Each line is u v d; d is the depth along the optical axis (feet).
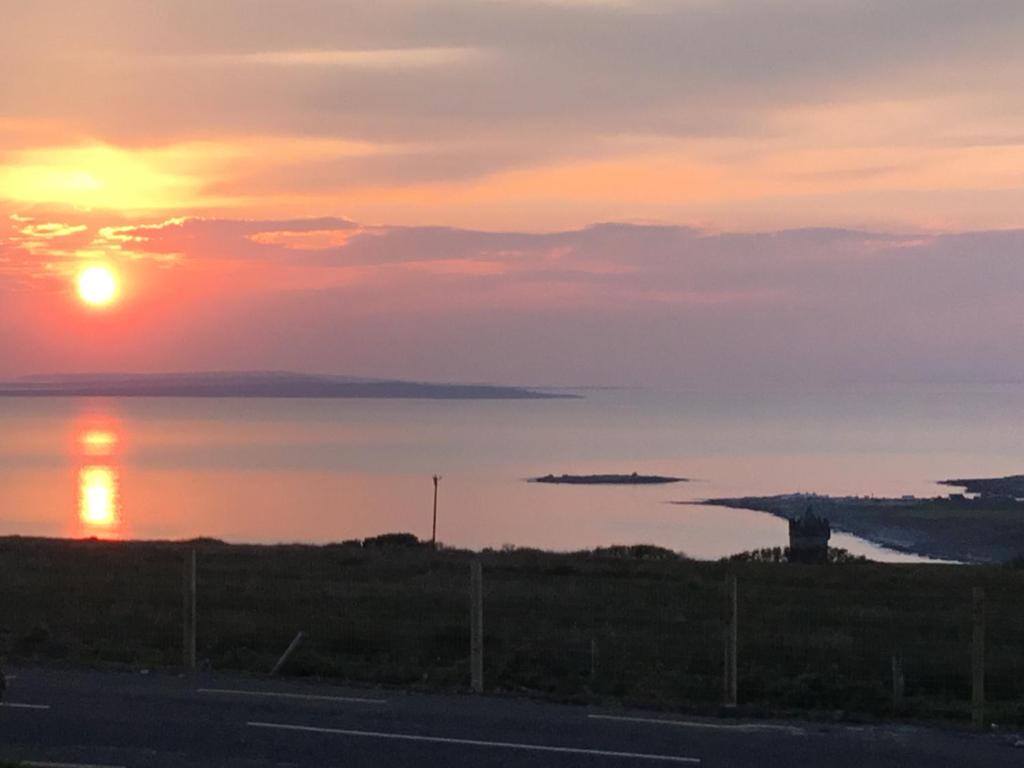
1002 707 52.75
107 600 85.15
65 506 387.55
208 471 547.90
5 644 64.23
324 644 68.49
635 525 379.55
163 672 55.67
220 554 125.70
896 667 54.80
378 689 51.83
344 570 110.52
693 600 91.20
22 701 47.96
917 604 91.81
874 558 289.53
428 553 133.28
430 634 72.23
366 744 41.32
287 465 594.24
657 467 643.45
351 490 474.90
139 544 141.38
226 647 66.95
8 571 101.55
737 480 566.36
